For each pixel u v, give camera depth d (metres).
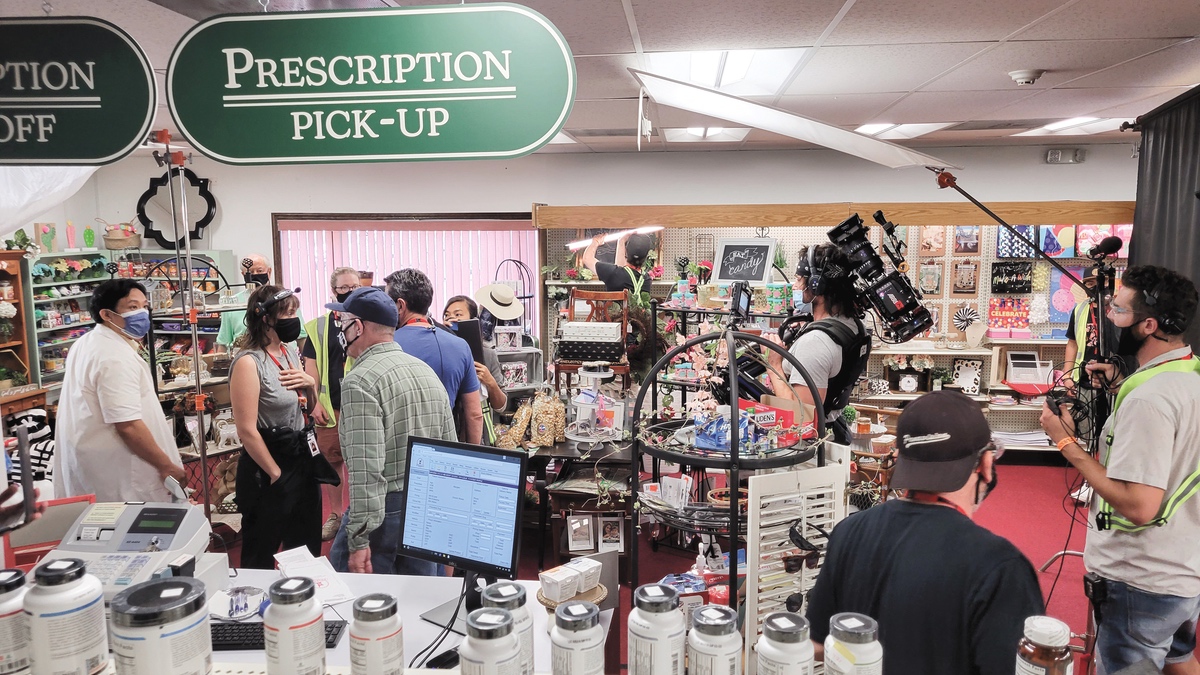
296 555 2.47
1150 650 2.33
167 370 5.11
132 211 7.85
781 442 2.27
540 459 4.30
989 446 1.45
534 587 2.30
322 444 4.58
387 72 1.77
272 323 3.47
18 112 1.84
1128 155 6.99
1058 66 3.91
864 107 5.09
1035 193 7.16
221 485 5.01
